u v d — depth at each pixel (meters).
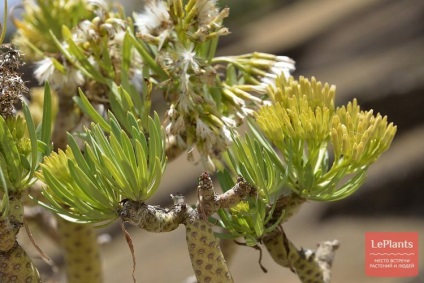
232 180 0.68
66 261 0.86
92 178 0.62
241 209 0.66
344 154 0.65
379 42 5.12
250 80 0.73
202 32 0.70
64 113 0.81
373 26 5.41
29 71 0.84
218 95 0.71
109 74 0.75
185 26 0.70
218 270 0.63
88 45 0.75
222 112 0.73
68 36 0.74
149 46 0.76
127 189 0.62
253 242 0.66
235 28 6.51
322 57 5.35
